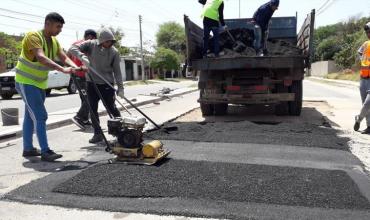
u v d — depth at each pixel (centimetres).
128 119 479
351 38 4700
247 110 1070
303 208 344
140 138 486
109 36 594
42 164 504
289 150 547
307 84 3008
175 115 1010
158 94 1658
